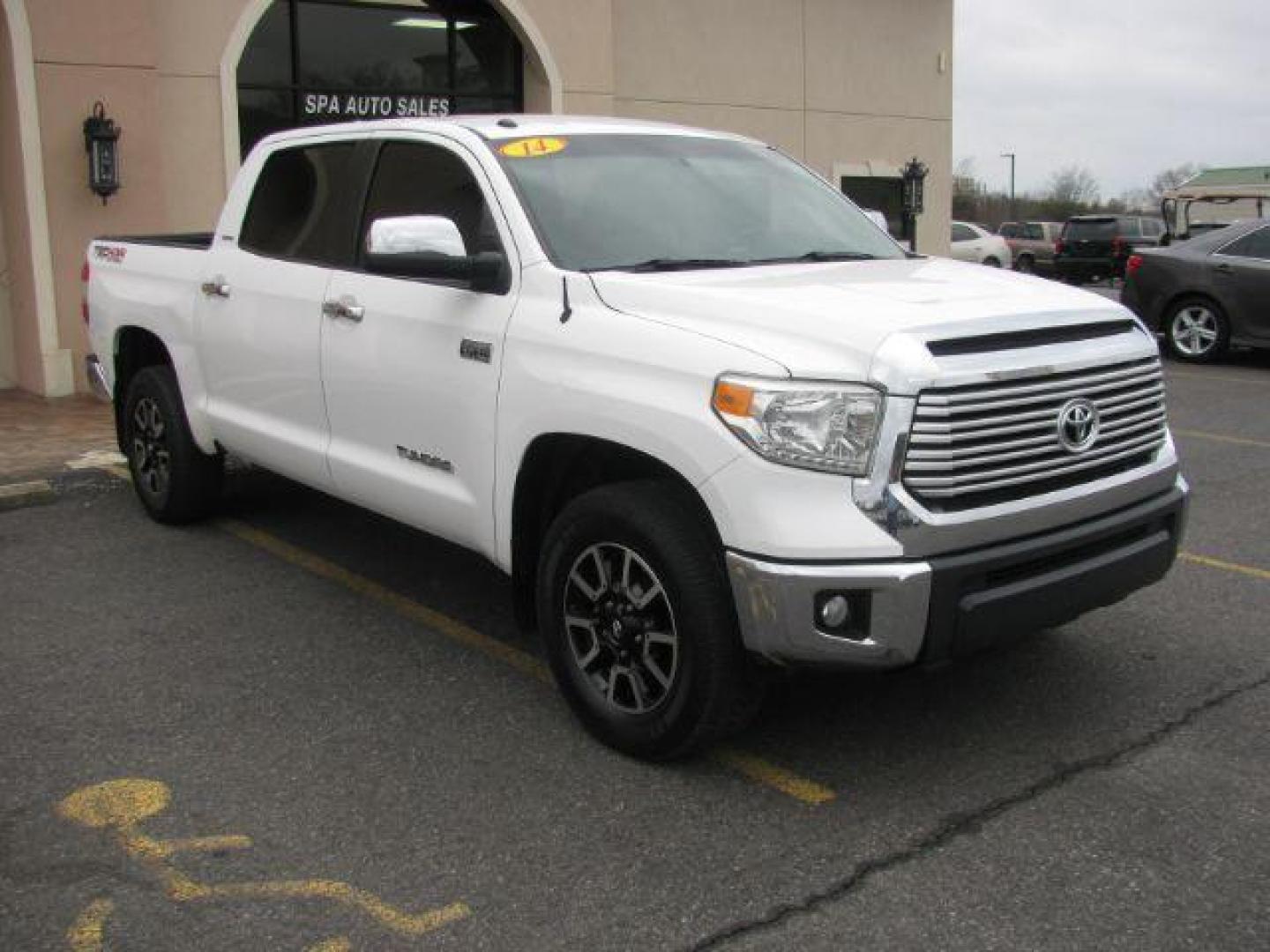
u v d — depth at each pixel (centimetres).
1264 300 1257
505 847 343
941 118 1820
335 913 311
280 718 426
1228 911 311
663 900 318
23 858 335
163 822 354
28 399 1042
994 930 304
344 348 493
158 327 624
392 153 500
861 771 388
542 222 434
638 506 374
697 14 1523
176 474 633
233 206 586
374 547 624
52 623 516
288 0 1190
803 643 344
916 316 356
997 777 383
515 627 515
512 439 415
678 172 489
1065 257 3275
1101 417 385
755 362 347
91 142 1002
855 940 301
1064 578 371
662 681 382
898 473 339
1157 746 403
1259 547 625
